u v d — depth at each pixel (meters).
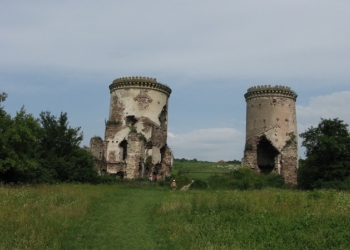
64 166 32.31
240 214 14.36
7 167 24.97
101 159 44.78
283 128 48.44
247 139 50.03
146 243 11.50
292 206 15.20
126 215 16.08
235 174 41.38
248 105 51.03
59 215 13.89
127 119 46.09
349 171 34.47
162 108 47.44
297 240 10.56
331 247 9.80
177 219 14.27
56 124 34.75
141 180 39.00
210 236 11.35
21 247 9.73
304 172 37.44
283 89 49.41
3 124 26.12
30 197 16.98
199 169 66.81
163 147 47.62
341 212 13.40
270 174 44.31
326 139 35.12
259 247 10.10
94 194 20.78
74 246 10.87
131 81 46.38
